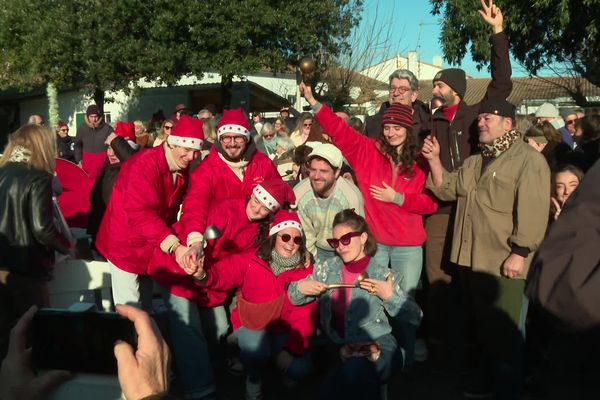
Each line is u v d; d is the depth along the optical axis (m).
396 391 4.89
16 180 4.24
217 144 4.62
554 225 1.63
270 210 4.47
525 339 4.77
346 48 28.14
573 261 1.50
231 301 5.11
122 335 1.70
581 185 1.65
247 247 4.55
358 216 4.09
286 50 23.81
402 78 5.71
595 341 1.48
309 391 4.88
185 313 4.39
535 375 4.68
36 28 23.19
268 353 4.61
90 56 22.48
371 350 3.92
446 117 5.34
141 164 4.29
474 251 4.25
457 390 4.91
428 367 5.36
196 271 3.90
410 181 4.95
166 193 4.45
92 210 6.45
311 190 4.92
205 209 4.41
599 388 1.53
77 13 22.67
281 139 9.60
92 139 11.54
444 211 5.15
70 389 1.70
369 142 5.05
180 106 9.79
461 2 17.52
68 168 7.53
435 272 5.26
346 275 4.09
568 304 1.48
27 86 26.33
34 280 4.32
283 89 34.97
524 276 4.08
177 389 4.90
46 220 4.24
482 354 4.78
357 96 33.97
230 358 5.29
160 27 21.59
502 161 4.16
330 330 4.14
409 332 4.91
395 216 4.89
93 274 5.32
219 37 21.92
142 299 4.98
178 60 22.31
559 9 16.41
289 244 4.41
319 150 4.71
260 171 4.69
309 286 4.13
